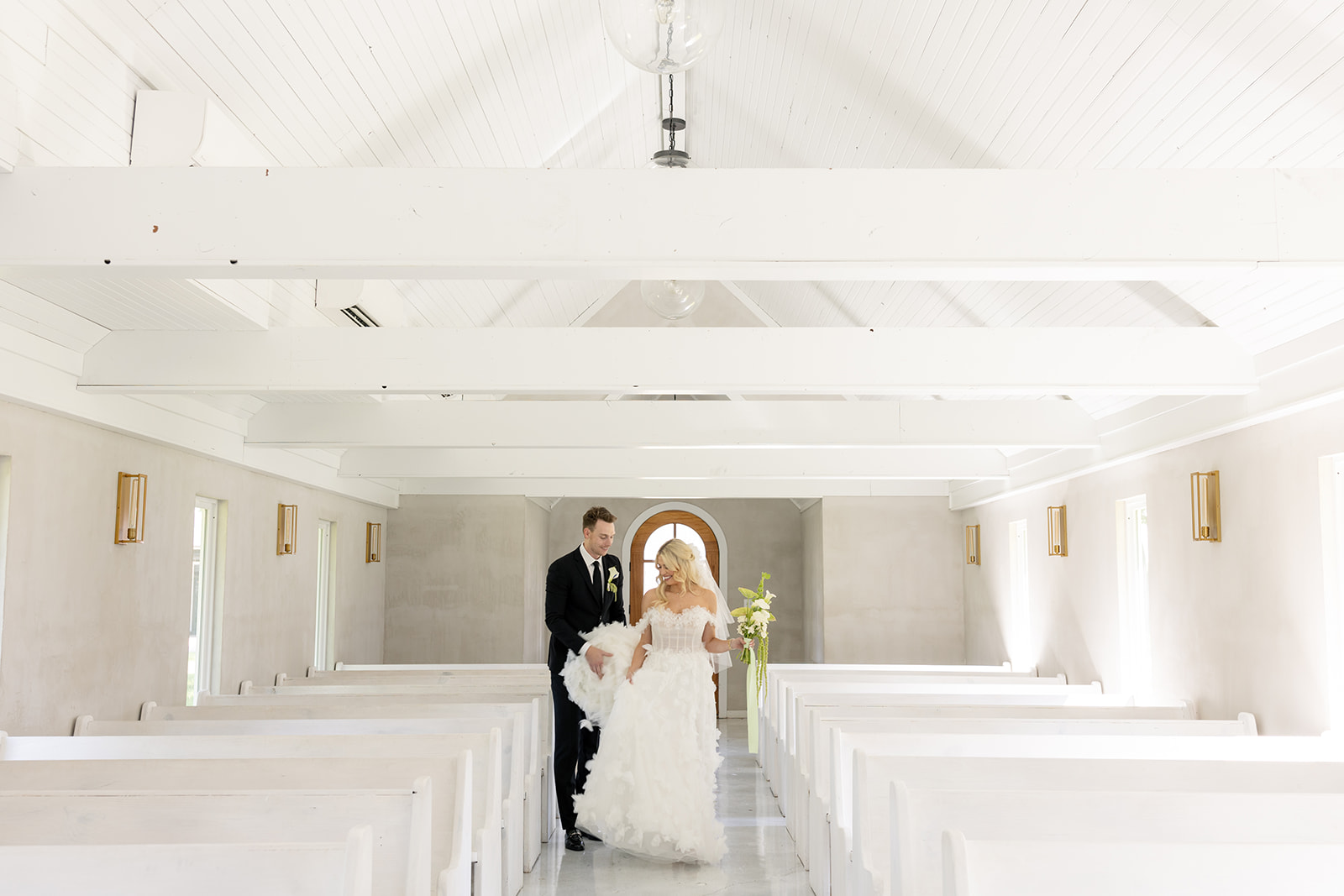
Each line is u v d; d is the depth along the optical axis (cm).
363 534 1045
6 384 449
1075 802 296
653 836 533
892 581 1144
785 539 1415
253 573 760
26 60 327
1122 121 427
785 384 521
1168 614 648
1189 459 617
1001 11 429
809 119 652
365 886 218
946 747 442
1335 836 295
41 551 494
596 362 524
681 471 890
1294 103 358
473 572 1126
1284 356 494
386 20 470
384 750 426
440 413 702
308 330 519
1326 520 480
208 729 495
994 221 322
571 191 322
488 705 539
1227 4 341
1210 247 319
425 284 725
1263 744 452
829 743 459
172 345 513
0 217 318
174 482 635
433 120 575
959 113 510
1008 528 985
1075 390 523
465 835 354
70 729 519
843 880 432
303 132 494
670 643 546
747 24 610
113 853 216
